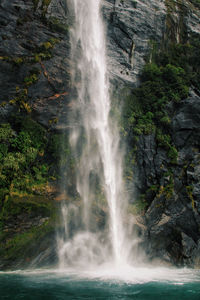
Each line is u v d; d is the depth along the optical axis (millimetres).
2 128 13422
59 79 15188
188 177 16281
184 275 12141
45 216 12398
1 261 11047
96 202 14547
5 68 13680
